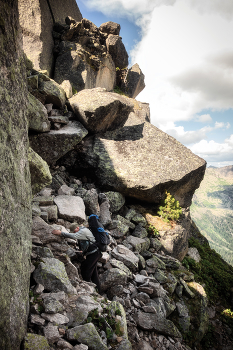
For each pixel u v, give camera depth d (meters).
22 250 2.40
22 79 2.54
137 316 4.25
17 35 2.33
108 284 4.48
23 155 2.55
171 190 8.05
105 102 7.37
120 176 7.40
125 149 8.13
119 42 12.66
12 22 2.17
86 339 2.54
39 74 6.98
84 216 5.41
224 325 6.98
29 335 2.27
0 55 1.91
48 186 6.30
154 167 7.77
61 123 7.01
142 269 5.72
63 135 6.52
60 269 3.38
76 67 9.66
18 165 2.36
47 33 9.38
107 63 11.96
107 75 12.43
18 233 2.30
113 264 4.86
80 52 9.75
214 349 5.91
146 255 6.20
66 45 9.73
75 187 7.01
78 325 2.73
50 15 9.77
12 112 2.18
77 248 4.61
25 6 8.80
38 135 6.25
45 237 3.95
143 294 4.71
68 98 7.99
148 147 8.31
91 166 7.63
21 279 2.29
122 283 4.60
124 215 7.63
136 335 3.92
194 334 5.38
